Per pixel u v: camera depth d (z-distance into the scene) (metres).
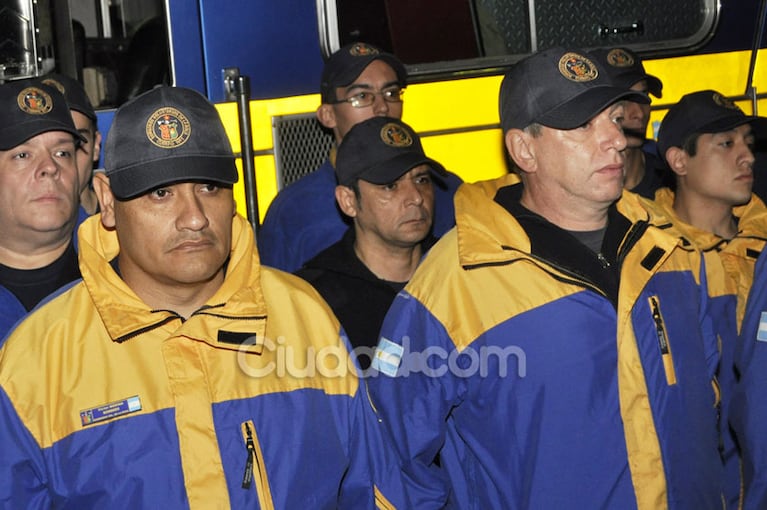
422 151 3.65
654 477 2.58
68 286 2.34
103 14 4.42
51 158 2.97
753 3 5.24
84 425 2.17
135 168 2.17
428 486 2.71
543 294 2.62
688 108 3.71
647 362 2.63
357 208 3.62
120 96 4.45
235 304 2.30
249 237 2.40
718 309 3.53
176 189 2.21
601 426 2.57
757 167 4.70
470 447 2.69
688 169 3.71
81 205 3.62
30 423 2.15
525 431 2.60
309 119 4.66
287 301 2.41
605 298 2.63
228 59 4.54
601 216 2.71
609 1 5.03
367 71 4.26
